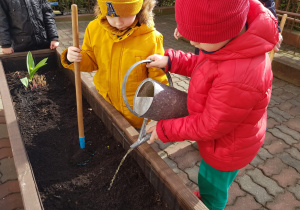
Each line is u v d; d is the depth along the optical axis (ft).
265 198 6.74
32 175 5.81
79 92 6.78
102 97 8.44
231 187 7.03
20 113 9.20
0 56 11.65
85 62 6.86
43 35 12.51
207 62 4.13
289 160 8.04
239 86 3.57
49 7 12.44
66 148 7.75
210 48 3.69
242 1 3.26
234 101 3.64
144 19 6.02
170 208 5.66
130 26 5.99
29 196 5.14
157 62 5.17
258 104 4.05
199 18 3.26
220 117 3.76
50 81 11.61
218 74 3.79
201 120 4.06
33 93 10.50
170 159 7.88
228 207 6.45
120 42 6.39
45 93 10.58
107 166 6.91
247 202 6.61
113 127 7.73
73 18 5.77
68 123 8.83
